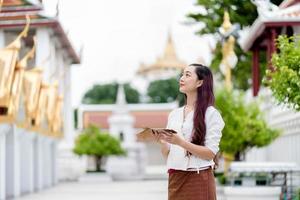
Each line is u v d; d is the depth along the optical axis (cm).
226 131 2111
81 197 2288
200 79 607
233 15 3281
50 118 2956
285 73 1082
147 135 582
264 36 2706
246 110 2203
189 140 594
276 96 1121
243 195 1611
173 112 621
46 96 2767
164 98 9075
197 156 586
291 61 1100
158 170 5175
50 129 3005
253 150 3244
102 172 4081
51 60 3334
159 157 5753
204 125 590
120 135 5197
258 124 2139
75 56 4038
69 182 3903
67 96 4097
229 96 2170
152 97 9125
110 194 2492
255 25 2470
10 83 1980
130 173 4750
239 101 2180
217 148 591
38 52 3212
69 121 4141
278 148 2723
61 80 3700
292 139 2322
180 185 593
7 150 2298
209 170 595
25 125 2347
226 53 2531
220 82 3506
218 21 3338
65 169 4206
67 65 4091
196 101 603
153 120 5881
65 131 4134
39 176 2838
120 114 5225
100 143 4041
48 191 2758
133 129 5447
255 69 2975
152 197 2275
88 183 3719
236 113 2148
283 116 2447
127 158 4788
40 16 3141
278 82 1109
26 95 2347
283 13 2378
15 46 2027
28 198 2230
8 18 3098
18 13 3106
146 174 4725
